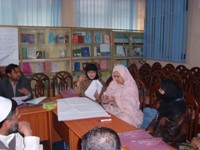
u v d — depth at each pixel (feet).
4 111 4.13
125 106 8.17
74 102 7.32
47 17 16.63
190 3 15.76
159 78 13.04
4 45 13.37
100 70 17.51
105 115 6.36
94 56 16.90
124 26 19.47
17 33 13.69
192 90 11.75
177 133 6.24
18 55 13.91
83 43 16.39
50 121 7.81
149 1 18.94
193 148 5.76
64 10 17.11
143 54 19.84
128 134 5.13
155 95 8.88
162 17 17.80
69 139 5.87
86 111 6.55
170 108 6.46
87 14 17.88
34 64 15.01
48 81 13.08
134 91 8.43
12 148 4.11
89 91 8.57
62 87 13.50
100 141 2.68
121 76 8.57
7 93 9.45
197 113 6.57
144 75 15.75
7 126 4.16
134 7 19.74
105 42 17.35
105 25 18.67
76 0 17.38
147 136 5.03
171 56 17.34
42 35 15.16
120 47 18.69
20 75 9.69
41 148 4.66
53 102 7.88
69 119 6.05
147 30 19.40
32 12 16.08
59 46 15.93
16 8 15.53
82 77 9.48
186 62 16.33
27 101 7.98
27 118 7.34
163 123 6.48
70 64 15.89
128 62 19.39
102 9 18.39
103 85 9.28
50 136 7.93
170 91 6.45
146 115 8.41
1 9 15.11
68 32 15.76
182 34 16.33
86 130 5.45
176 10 16.58
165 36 17.70
